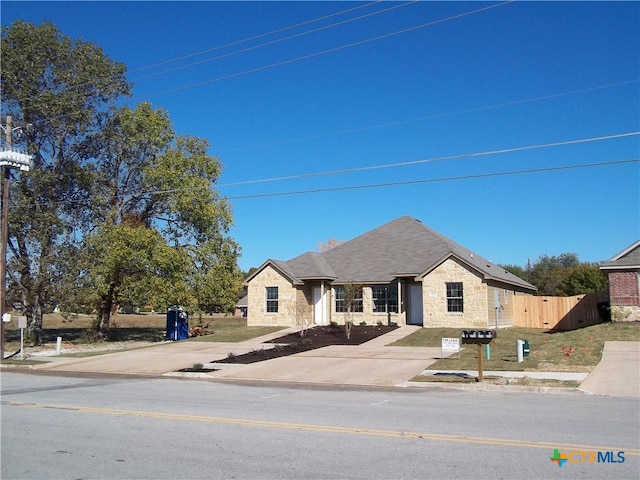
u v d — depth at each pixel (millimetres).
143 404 13266
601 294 35750
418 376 18391
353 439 9070
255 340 31297
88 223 39719
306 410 12188
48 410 12336
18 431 9992
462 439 9008
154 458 8000
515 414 11539
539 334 31984
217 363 23328
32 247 35406
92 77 38812
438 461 7664
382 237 40781
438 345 26875
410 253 37750
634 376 16703
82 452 8422
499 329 33688
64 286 34750
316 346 27875
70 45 38375
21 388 16984
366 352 25125
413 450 8289
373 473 7109
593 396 14469
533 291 48094
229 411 12086
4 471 7480
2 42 35875
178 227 40625
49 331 49938
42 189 37094
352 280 36688
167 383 18547
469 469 7266
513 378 17062
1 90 36062
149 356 26594
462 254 35250
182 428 10125
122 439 9258
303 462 7680
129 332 46812
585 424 10336
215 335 34594
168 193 38312
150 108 39344
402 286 35438
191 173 39594
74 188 39469
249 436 9375
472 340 16469
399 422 10602
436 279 33531
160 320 71062
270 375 19891
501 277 36281
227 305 41188
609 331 25312
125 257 34406
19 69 36500
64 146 39000
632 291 28203
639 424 10344
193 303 36938
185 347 29734
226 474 7152
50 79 38344
